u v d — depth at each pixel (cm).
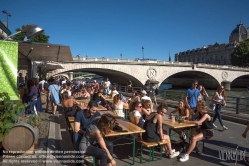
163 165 472
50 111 1073
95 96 1070
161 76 4872
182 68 5162
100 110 816
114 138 646
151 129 482
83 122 481
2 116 446
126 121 577
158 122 480
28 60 1252
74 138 478
